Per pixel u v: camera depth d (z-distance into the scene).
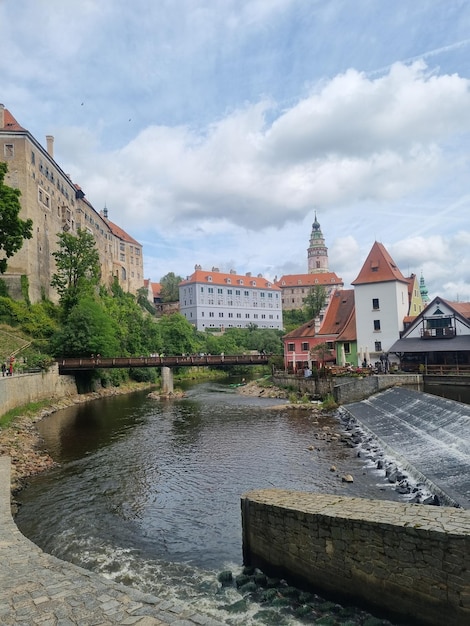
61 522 15.51
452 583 7.98
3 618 7.21
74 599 7.84
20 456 23.19
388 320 50.25
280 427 31.20
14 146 64.81
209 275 132.12
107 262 111.19
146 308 126.81
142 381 73.44
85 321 57.16
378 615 8.91
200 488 18.61
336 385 40.88
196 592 10.75
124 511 16.41
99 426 33.75
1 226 40.72
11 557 9.80
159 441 27.95
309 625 9.01
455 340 41.75
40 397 43.06
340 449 23.83
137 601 7.75
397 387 35.53
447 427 21.78
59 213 78.94
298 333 59.91
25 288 62.47
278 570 10.77
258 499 11.38
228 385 70.25
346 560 9.36
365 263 52.78
